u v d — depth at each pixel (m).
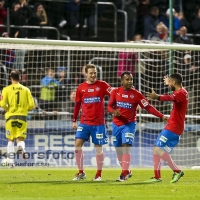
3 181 39.84
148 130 55.94
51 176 43.59
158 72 59.47
